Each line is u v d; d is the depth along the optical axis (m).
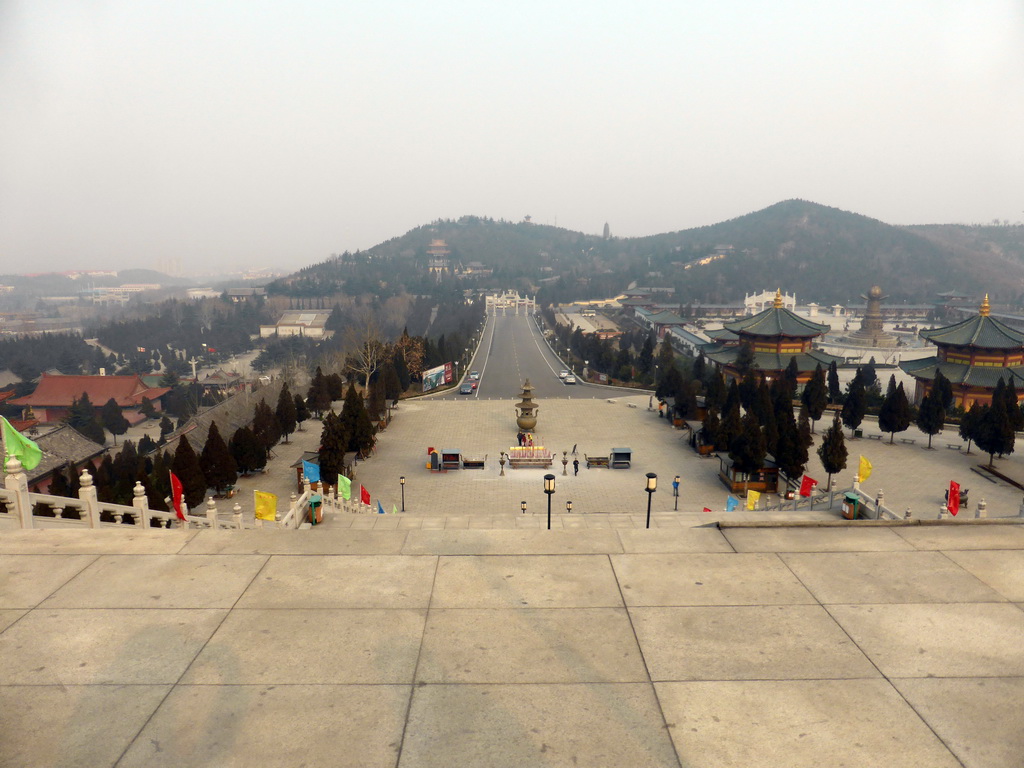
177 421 119.25
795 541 13.29
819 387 65.56
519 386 97.56
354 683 8.90
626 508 41.78
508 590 11.38
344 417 53.59
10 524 15.69
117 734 7.89
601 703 8.53
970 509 38.91
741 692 8.76
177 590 11.28
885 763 7.52
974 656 9.53
